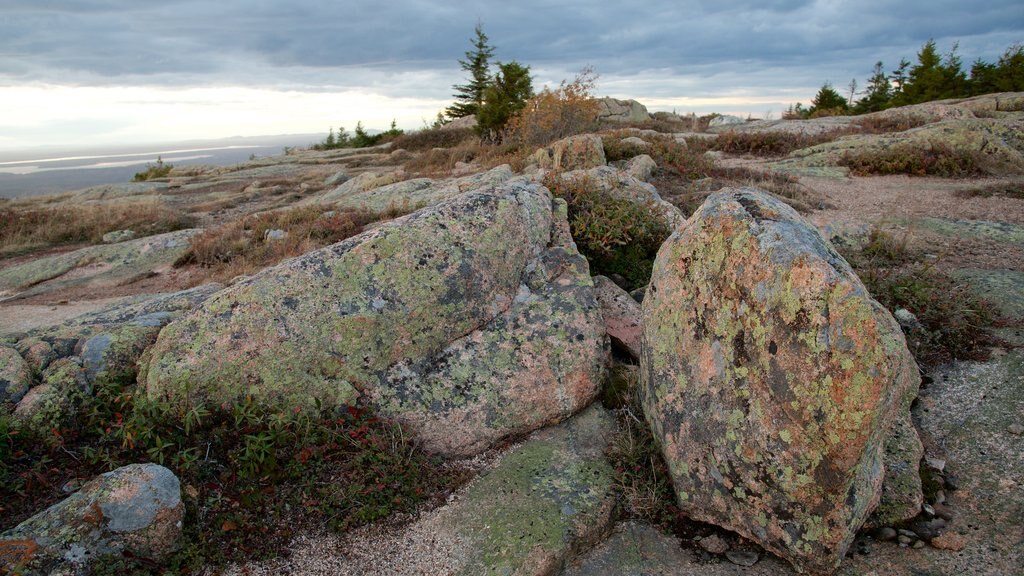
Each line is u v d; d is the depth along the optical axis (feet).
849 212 34.99
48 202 83.15
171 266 38.14
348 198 46.98
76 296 34.40
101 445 13.85
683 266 13.76
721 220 13.01
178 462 13.28
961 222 30.30
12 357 15.23
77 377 15.10
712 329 12.64
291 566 12.01
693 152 46.50
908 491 12.83
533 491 13.65
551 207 20.07
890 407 11.03
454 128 121.80
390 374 15.56
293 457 13.76
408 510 13.35
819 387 10.42
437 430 15.15
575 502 13.20
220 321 15.24
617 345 19.03
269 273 16.07
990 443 14.12
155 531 11.46
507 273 17.37
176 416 14.12
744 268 12.10
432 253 16.56
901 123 63.05
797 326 10.82
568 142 40.73
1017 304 19.21
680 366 13.28
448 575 11.74
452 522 12.99
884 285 19.92
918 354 17.35
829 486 10.62
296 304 15.44
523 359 16.24
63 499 12.34
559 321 16.93
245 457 13.21
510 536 12.40
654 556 12.35
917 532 12.28
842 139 54.13
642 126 84.69
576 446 15.23
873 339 9.98
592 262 22.98
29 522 11.31
